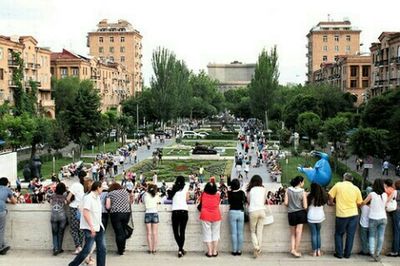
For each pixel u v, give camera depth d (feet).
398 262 47.80
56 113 370.53
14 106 286.87
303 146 261.03
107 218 50.60
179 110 429.79
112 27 580.30
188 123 534.78
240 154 223.51
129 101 440.45
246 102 536.83
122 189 50.44
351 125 258.57
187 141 349.61
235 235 49.70
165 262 47.80
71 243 51.57
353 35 564.30
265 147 266.77
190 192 119.34
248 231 50.98
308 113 284.82
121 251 50.06
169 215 51.39
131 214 50.57
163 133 364.38
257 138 339.57
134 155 234.17
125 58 581.12
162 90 409.49
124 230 49.96
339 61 445.37
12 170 160.15
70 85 371.56
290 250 50.72
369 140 174.29
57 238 50.19
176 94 412.77
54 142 235.20
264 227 50.90
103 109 463.01
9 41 294.46
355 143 176.76
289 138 302.25
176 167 214.07
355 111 340.59
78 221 49.39
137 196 97.55
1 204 49.93
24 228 52.19
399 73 302.04
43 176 182.70
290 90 472.03
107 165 186.80
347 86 420.36
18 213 52.11
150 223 50.44
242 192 49.85
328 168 57.26
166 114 412.36
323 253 50.49
